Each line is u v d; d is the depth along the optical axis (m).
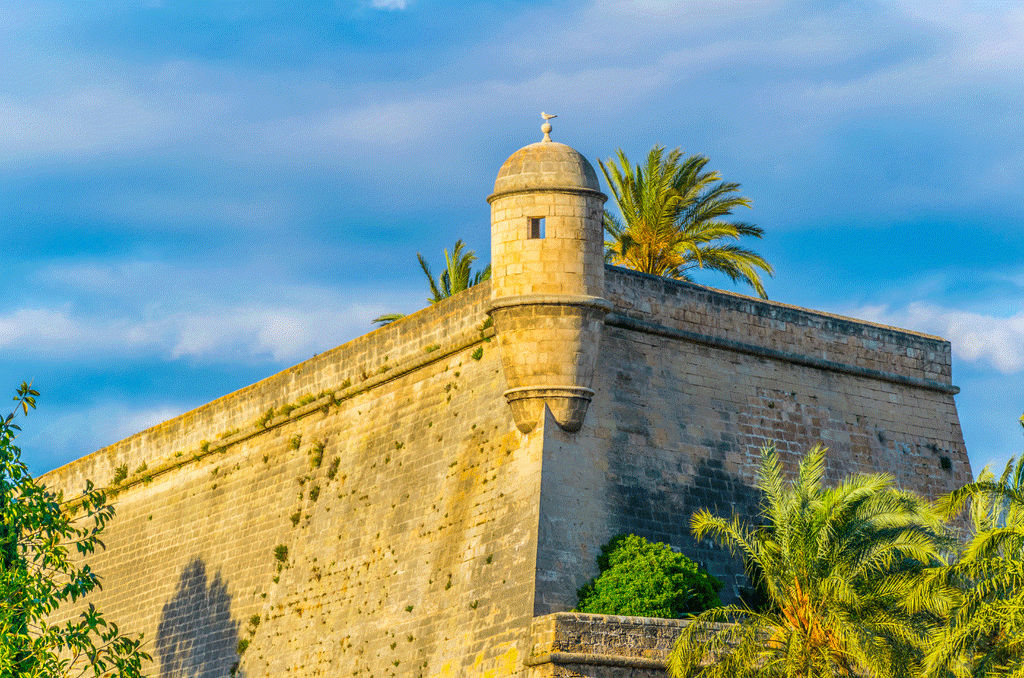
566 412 63.75
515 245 64.44
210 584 83.25
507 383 64.62
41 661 50.88
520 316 63.75
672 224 86.62
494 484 65.62
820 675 52.97
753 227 87.06
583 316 63.81
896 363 79.38
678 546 65.88
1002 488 54.66
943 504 54.72
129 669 52.69
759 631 55.94
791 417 73.38
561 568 61.44
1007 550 53.16
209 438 89.56
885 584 55.38
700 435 69.31
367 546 72.31
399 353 76.25
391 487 72.69
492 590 62.62
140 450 96.25
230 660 78.44
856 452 75.31
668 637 59.03
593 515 63.66
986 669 53.59
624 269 69.50
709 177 87.81
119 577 93.19
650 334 69.56
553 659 56.69
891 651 53.59
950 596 54.03
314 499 78.06
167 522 90.56
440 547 67.31
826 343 76.50
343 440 78.19
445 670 63.47
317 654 72.06
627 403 67.19
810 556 55.12
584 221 64.75
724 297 73.12
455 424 70.19
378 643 68.38
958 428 81.12
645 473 66.44
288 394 83.62
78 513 101.50
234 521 84.00
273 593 77.50
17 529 52.84
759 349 73.31
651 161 87.88
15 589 51.47
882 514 55.66
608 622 58.03
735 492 69.25
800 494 57.00
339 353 80.69
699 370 70.81
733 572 67.44
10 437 54.03
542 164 65.06
